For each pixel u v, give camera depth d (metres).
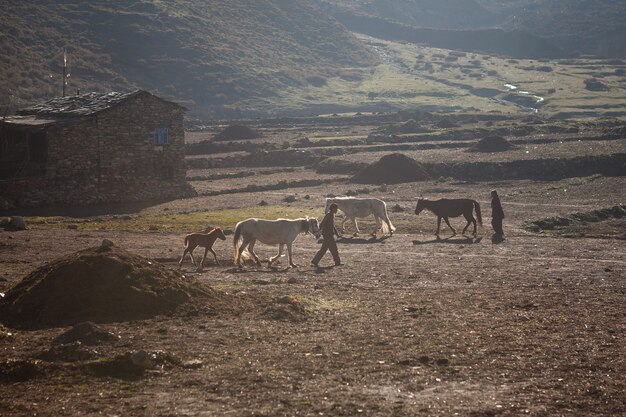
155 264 22.00
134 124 62.66
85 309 20.02
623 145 85.69
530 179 71.50
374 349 17.61
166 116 64.44
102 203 60.66
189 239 30.50
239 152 96.31
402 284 26.80
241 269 30.09
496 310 22.12
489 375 15.74
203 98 191.75
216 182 73.19
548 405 13.98
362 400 14.15
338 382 15.22
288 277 27.98
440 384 15.16
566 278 28.31
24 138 62.81
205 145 98.19
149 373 15.56
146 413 13.44
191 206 57.91
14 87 164.12
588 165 74.06
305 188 69.50
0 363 15.46
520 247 36.81
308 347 17.67
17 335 18.41
